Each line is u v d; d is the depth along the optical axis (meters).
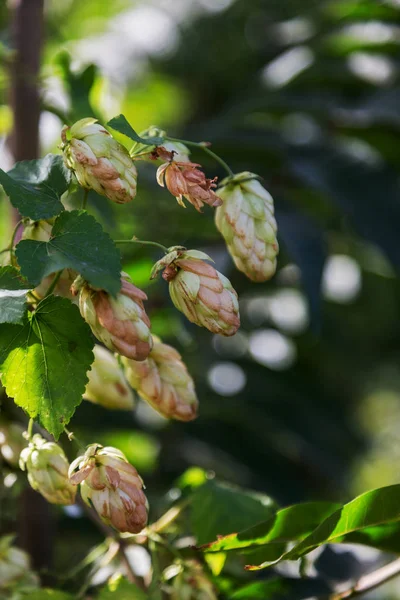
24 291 0.86
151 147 0.90
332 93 1.58
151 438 1.53
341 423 1.82
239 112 1.53
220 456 1.58
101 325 0.87
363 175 1.32
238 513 1.01
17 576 0.99
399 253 1.25
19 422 0.99
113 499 0.89
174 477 1.52
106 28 2.43
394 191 1.30
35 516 1.08
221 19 2.89
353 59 1.58
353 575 1.05
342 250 1.68
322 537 0.92
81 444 0.90
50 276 0.90
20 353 0.88
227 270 1.17
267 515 1.01
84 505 1.00
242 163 1.42
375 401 3.22
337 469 1.68
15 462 1.00
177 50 2.91
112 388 0.95
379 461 3.13
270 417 1.63
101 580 1.03
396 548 0.97
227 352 1.75
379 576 0.98
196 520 1.00
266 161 1.40
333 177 1.32
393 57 1.59
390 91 1.50
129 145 1.31
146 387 0.94
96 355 0.95
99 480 0.89
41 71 1.16
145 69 2.57
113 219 1.12
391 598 2.13
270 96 1.56
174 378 0.94
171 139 0.92
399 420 3.25
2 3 1.48
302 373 1.86
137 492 0.89
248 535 0.94
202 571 0.98
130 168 0.88
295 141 1.43
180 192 0.89
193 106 2.97
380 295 1.99
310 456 1.64
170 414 0.94
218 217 0.93
